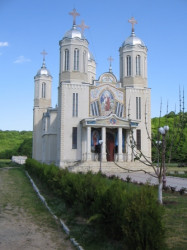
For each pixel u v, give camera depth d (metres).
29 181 24.03
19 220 10.63
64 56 40.34
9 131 113.62
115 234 7.74
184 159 56.81
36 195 16.31
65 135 37.69
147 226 6.21
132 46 41.53
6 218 10.88
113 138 39.28
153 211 6.51
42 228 9.62
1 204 13.53
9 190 18.27
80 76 39.56
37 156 51.06
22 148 83.00
